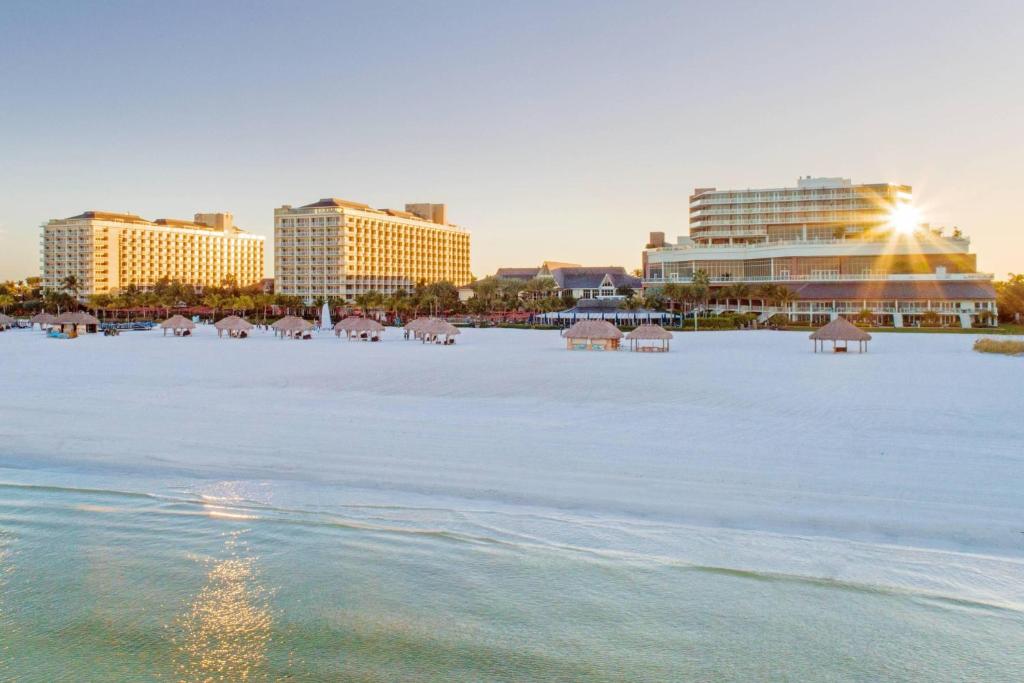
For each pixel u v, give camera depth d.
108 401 27.03
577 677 8.69
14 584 11.19
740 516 13.29
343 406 25.73
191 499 14.72
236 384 32.88
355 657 9.18
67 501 14.70
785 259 118.19
